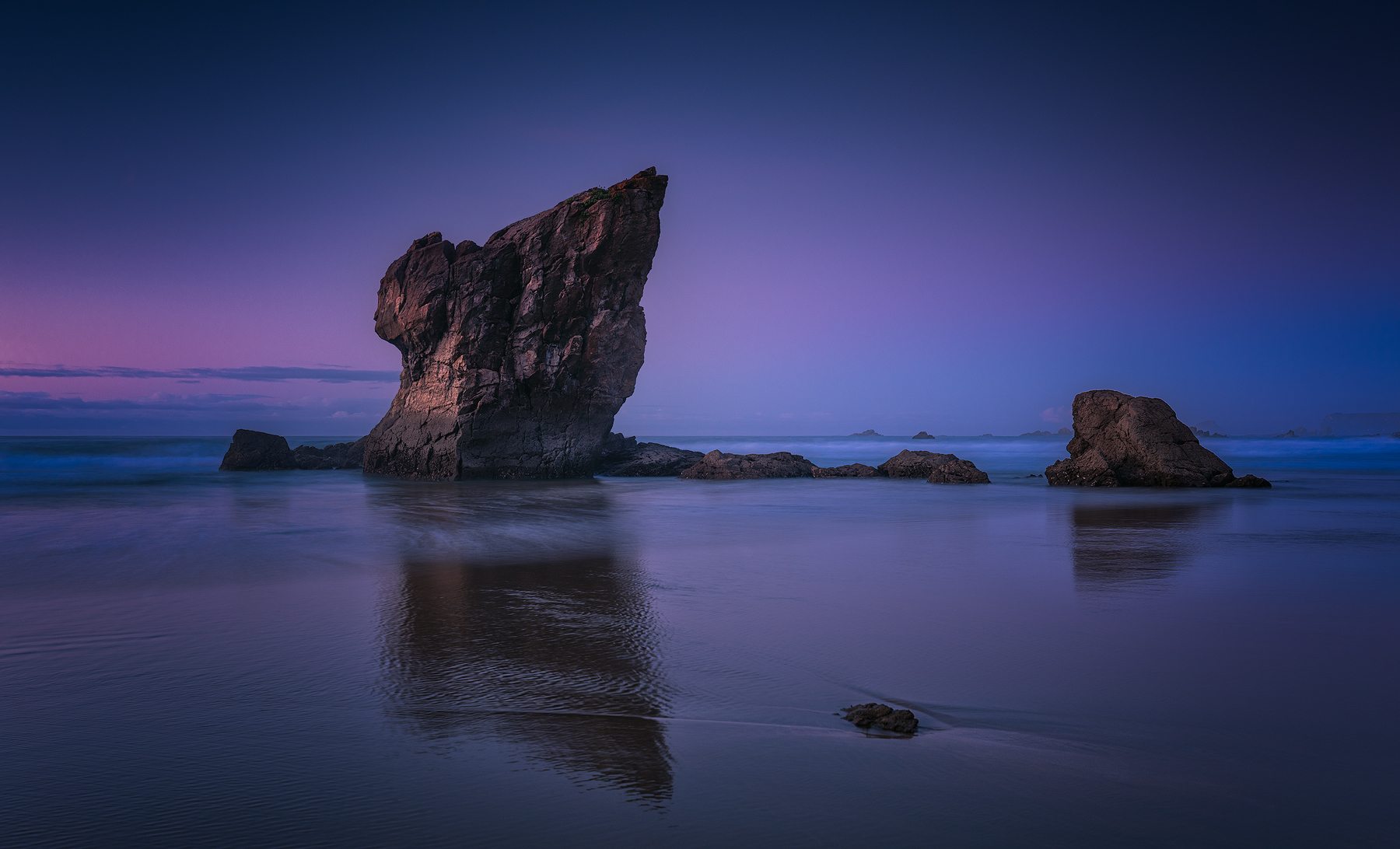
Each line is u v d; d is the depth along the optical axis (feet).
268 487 126.82
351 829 17.61
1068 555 57.98
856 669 29.96
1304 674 29.27
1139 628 36.09
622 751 22.11
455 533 70.69
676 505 98.58
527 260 136.36
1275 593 44.11
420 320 142.41
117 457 236.02
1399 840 17.21
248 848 16.75
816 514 87.81
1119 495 111.24
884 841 17.12
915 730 23.73
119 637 34.65
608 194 133.08
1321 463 213.66
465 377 137.69
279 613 39.24
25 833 17.35
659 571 51.55
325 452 192.85
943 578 48.67
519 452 142.51
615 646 33.12
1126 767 21.09
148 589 45.65
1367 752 22.06
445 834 17.38
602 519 82.23
